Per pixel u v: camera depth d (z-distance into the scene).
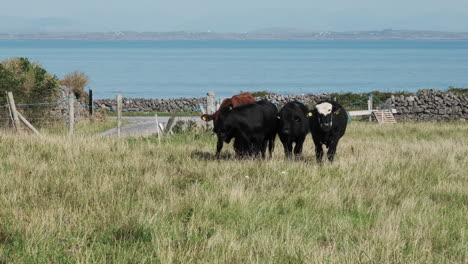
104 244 7.22
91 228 7.74
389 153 15.52
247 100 13.95
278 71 143.12
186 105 41.88
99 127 27.94
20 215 8.11
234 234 7.51
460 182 11.57
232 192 9.57
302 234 7.66
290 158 13.82
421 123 30.16
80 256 6.60
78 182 10.28
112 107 40.97
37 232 7.38
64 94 28.16
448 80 110.12
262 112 13.19
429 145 17.84
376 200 9.82
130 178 10.95
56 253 6.68
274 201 9.56
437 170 12.61
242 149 13.35
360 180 11.33
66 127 25.75
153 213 8.55
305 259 6.66
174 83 105.88
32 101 24.81
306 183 10.89
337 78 117.19
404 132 24.64
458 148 16.64
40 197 9.37
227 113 13.03
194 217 8.36
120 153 14.11
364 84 101.25
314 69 151.50
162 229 7.72
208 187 10.42
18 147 14.25
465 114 33.72
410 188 10.79
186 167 12.30
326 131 13.32
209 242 7.12
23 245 6.96
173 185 10.58
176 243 7.26
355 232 7.88
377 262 6.67
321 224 8.42
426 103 34.41
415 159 13.98
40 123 24.92
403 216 8.73
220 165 12.42
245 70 147.50
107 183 10.25
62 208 8.45
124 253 6.74
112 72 138.88
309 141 19.31
